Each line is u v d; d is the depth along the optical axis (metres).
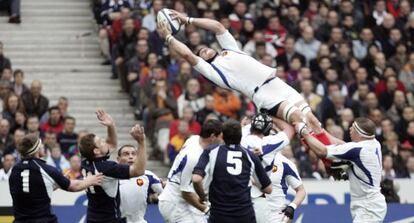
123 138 55.00
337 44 59.47
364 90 56.78
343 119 53.94
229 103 53.38
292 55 58.09
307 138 35.72
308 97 55.06
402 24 62.75
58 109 51.47
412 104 58.44
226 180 33.38
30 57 59.47
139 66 55.78
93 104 56.94
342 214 45.41
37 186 34.00
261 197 37.12
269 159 36.19
